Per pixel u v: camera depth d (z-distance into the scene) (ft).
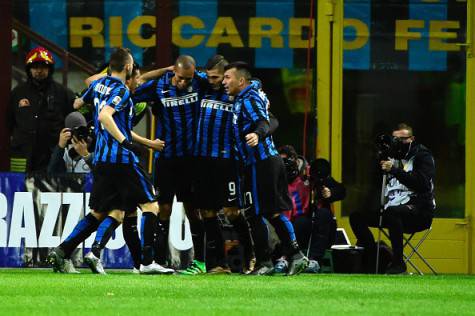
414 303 77.00
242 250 120.26
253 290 85.35
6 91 135.54
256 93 104.12
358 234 124.26
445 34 139.44
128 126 103.71
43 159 129.59
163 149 110.93
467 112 139.23
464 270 138.00
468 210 139.03
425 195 122.21
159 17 138.00
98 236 105.19
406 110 139.54
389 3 139.13
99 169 103.86
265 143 104.58
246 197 105.40
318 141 138.21
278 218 106.01
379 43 139.13
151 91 110.83
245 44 138.41
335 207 138.31
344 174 138.72
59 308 70.33
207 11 138.31
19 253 122.72
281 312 69.10
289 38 138.41
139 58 138.10
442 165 139.85
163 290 84.28
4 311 68.44
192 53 138.31
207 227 111.65
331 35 138.41
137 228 113.80
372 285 93.76
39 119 128.98
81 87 138.31
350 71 138.72
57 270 106.32
